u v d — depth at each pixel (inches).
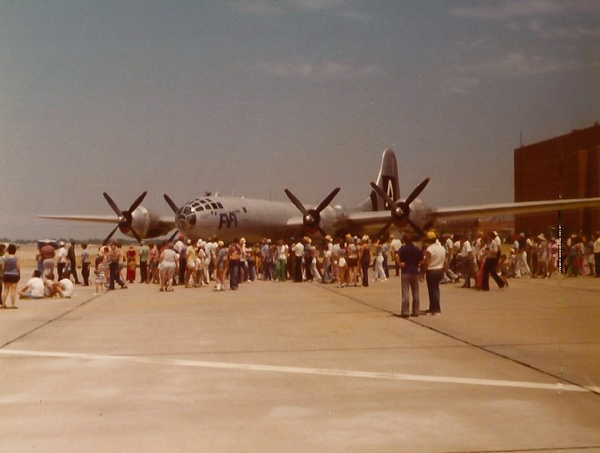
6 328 552.7
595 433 244.8
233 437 243.9
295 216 1619.1
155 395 310.7
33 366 382.6
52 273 906.7
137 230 1514.5
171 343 465.7
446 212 1428.4
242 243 1164.5
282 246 1195.3
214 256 1136.2
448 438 239.9
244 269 1165.7
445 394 307.1
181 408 286.7
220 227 1369.3
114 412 280.5
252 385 330.3
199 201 1368.1
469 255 948.0
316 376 350.0
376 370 364.5
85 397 307.4
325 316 621.9
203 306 732.0
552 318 584.1
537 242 1154.0
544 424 256.5
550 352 416.5
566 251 1120.2
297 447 231.5
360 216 1547.7
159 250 1174.3
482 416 268.8
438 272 619.2
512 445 231.1
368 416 271.0
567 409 278.8
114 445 235.3
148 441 239.6
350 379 341.7
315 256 1210.0
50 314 662.5
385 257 1182.3
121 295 904.3
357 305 727.7
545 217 1312.7
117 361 397.4
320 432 249.3
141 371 366.6
